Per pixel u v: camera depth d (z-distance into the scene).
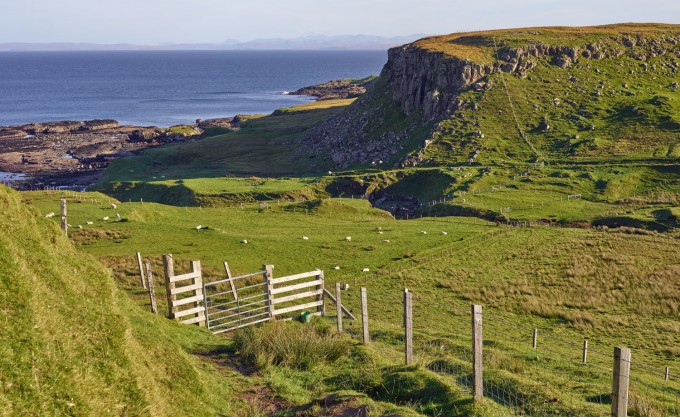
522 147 136.12
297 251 64.88
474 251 69.12
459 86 166.25
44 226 18.89
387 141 162.25
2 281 13.57
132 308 21.03
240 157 177.25
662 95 153.12
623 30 198.75
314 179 128.12
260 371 19.66
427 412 15.62
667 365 34.31
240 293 43.97
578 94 158.25
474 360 15.38
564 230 82.06
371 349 22.03
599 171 117.44
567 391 20.55
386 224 85.06
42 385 11.66
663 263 65.00
